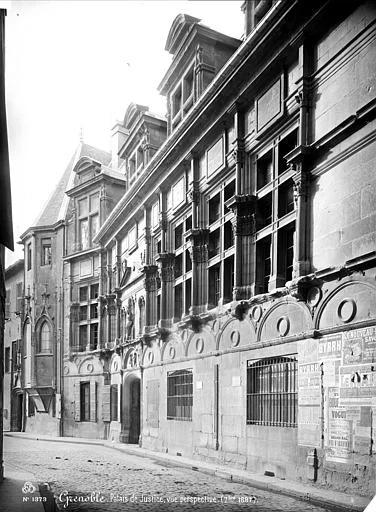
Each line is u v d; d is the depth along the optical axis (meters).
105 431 24.06
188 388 16.53
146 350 20.39
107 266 25.53
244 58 13.02
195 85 16.67
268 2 13.53
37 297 26.92
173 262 18.47
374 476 8.62
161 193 19.27
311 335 10.41
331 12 10.68
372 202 9.21
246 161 13.78
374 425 8.70
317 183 10.84
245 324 13.22
